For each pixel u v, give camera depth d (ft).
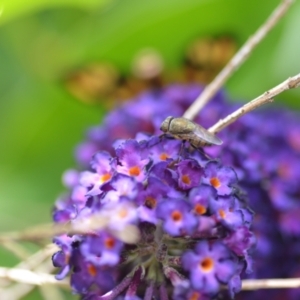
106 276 0.51
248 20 0.88
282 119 0.81
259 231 0.67
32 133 0.98
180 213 0.49
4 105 1.01
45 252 0.65
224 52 0.91
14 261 0.82
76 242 0.51
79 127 0.99
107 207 0.49
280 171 0.73
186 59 0.92
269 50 0.91
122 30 0.86
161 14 0.85
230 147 0.64
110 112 0.79
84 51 0.89
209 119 0.72
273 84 0.92
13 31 0.96
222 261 0.49
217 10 0.85
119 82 0.94
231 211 0.51
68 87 0.95
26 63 0.97
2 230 0.84
